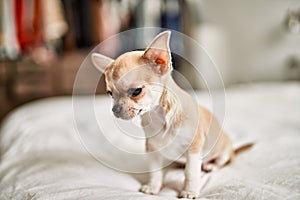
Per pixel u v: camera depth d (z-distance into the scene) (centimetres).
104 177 80
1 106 174
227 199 69
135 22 194
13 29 167
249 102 151
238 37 241
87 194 70
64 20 184
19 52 174
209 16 238
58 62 181
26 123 114
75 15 193
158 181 76
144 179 81
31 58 177
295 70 238
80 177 78
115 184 77
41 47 178
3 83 173
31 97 179
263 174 76
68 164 85
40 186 74
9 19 165
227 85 232
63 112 126
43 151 93
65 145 98
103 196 68
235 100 155
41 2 172
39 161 86
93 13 192
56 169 81
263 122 118
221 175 79
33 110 129
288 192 69
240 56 244
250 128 112
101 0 191
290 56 238
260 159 84
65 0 188
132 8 194
